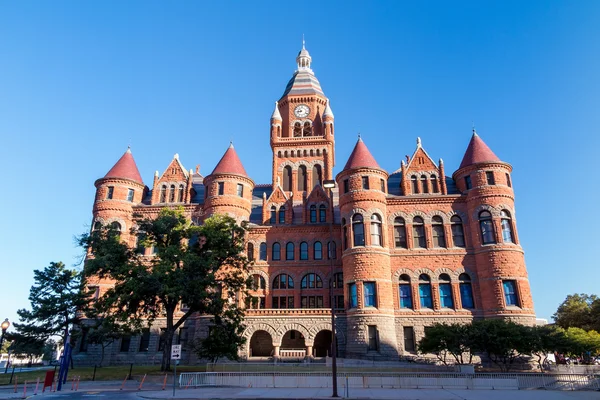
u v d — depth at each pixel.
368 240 41.25
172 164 51.19
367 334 38.25
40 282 37.38
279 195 49.81
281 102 67.81
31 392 23.34
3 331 29.05
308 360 37.25
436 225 43.47
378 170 44.12
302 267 45.75
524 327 31.31
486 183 42.44
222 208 46.25
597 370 32.97
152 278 28.39
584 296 74.88
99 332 34.16
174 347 20.88
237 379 25.14
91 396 21.05
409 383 24.27
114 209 46.81
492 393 21.50
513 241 40.69
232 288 34.59
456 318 39.59
